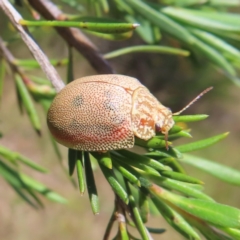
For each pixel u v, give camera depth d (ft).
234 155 0.66
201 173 0.64
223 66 0.17
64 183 0.61
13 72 0.16
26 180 0.17
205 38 0.16
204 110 0.63
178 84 0.58
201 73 0.55
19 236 0.59
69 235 0.61
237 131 0.67
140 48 0.15
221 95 0.59
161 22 0.16
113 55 0.15
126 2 0.16
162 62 0.58
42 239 0.60
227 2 0.19
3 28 0.41
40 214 0.61
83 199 0.62
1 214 0.59
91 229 0.61
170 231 0.60
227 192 0.64
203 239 0.29
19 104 0.16
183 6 0.18
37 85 0.16
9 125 0.61
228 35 0.17
